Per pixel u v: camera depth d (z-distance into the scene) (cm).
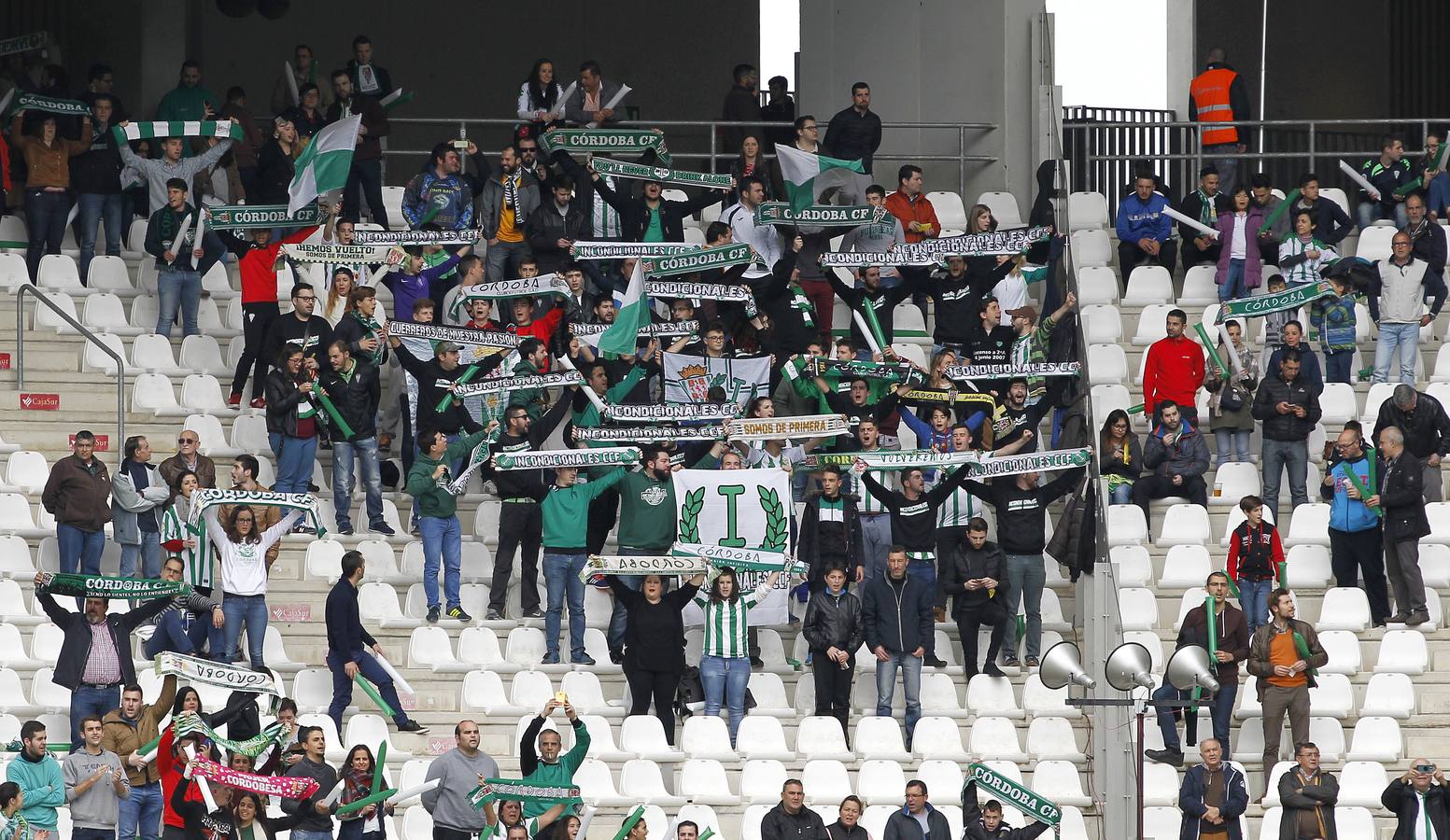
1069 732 7131
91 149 8644
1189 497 7831
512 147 8438
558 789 6025
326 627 7181
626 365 7712
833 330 8669
